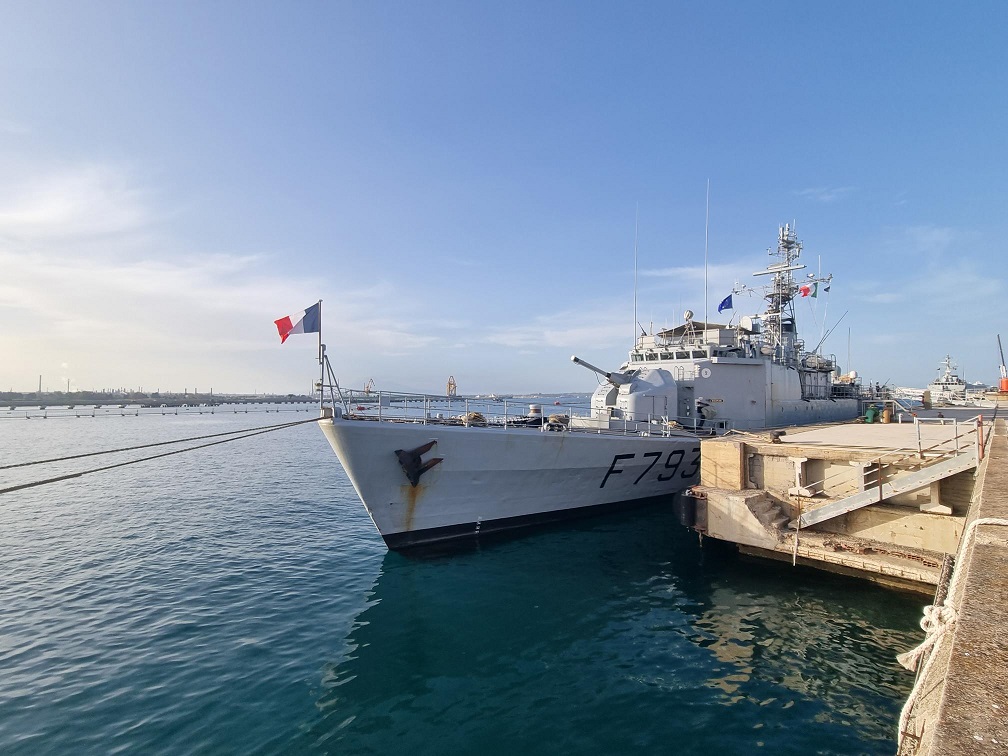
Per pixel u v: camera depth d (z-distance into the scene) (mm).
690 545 14328
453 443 12914
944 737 2053
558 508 15602
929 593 10805
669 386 18188
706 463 14398
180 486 26906
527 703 7629
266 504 21953
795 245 26734
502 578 12203
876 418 22234
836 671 8266
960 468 10570
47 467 35750
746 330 23094
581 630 9750
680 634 9547
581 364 17438
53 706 7512
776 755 6434
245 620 10312
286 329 12219
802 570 12422
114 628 10016
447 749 6703
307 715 7352
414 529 13398
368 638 9539
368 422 12031
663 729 6980
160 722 7152
